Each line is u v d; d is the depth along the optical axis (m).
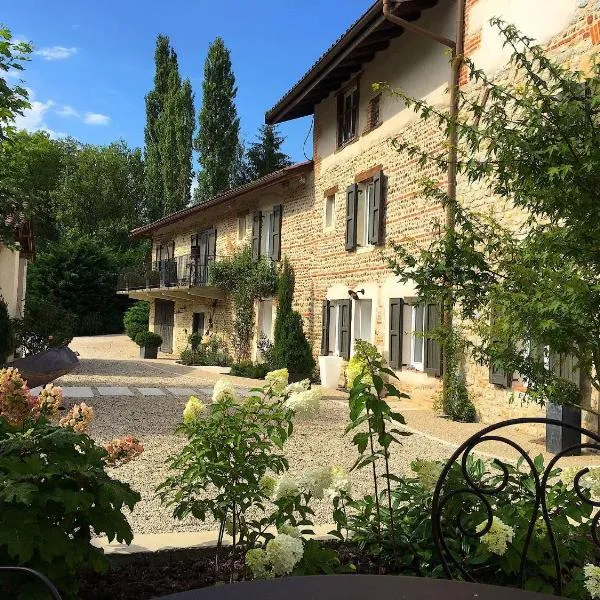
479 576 2.55
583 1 7.12
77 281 34.31
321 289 14.75
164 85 40.78
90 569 2.66
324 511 4.18
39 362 8.20
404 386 11.16
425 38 10.73
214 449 2.53
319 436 7.40
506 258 3.03
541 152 2.57
